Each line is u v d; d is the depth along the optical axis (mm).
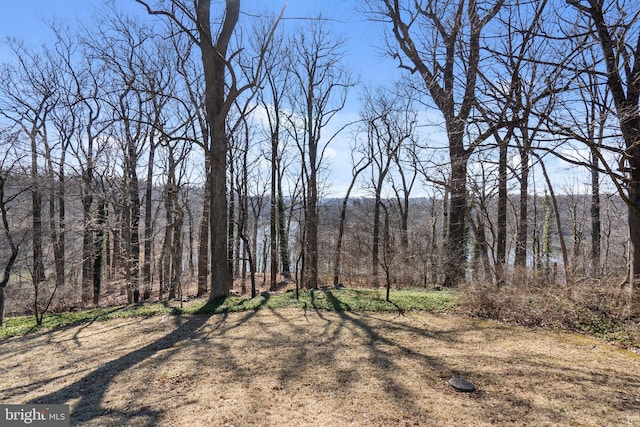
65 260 13828
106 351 6352
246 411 3910
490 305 8164
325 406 4004
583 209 16422
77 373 5312
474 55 7141
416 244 14750
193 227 17344
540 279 8594
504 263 9336
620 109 5984
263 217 22000
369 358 5516
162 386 4680
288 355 5719
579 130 5848
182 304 9898
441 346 6070
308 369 5113
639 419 3660
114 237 14352
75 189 13836
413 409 3908
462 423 3615
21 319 9688
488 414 3793
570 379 4668
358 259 18875
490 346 6055
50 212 15602
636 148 6551
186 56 13789
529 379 4680
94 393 4531
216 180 9984
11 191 11797
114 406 4145
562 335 6676
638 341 6016
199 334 7113
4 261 11898
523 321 7504
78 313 9875
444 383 4590
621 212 13297
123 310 9648
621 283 7262
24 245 12133
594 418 3688
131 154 14492
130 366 5461
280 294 10789
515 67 6035
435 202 23047
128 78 12727
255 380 4766
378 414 3805
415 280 13016
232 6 9492
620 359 5398
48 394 4559
